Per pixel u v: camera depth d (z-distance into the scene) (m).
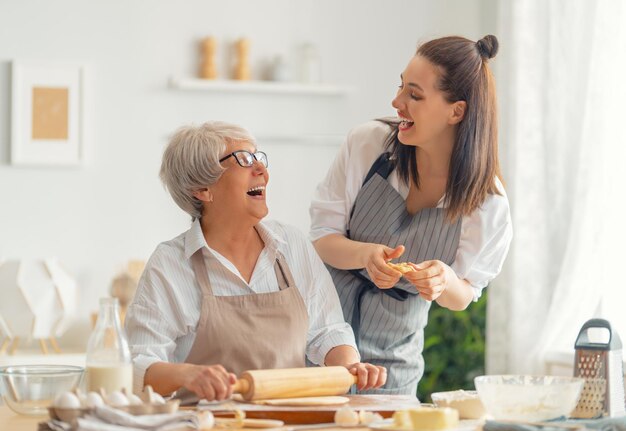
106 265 4.55
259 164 2.31
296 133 4.79
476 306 4.79
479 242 2.60
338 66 4.85
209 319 2.19
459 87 2.47
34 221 4.48
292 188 4.78
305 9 4.80
